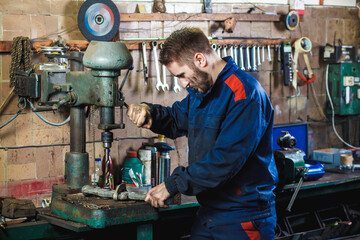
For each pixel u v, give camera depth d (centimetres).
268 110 231
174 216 307
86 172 264
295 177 328
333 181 354
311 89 436
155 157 334
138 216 242
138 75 354
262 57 400
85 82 244
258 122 220
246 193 233
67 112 334
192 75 226
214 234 242
